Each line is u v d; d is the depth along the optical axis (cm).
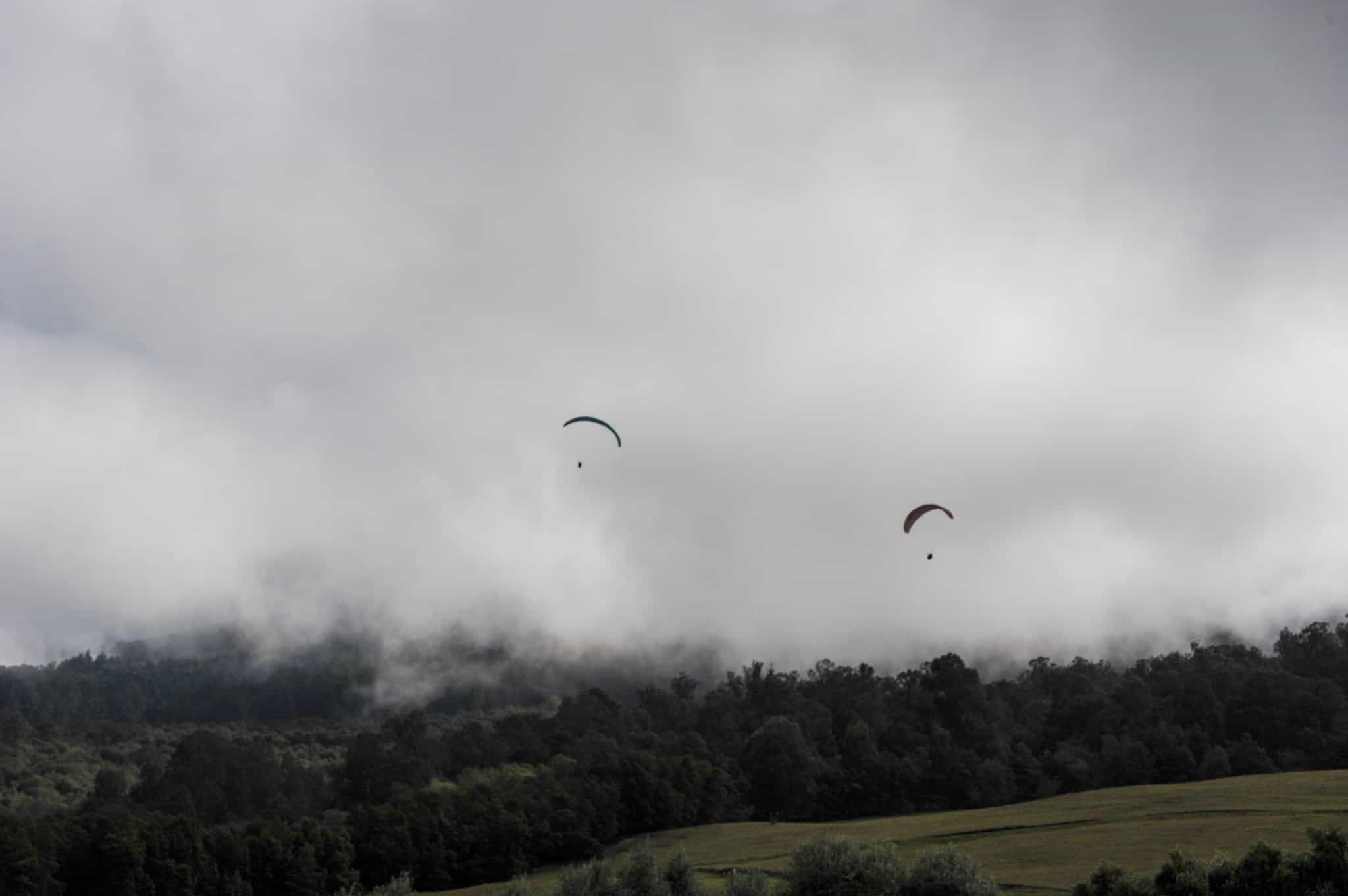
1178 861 4988
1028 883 6569
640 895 5738
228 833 8744
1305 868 4769
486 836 9781
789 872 5588
